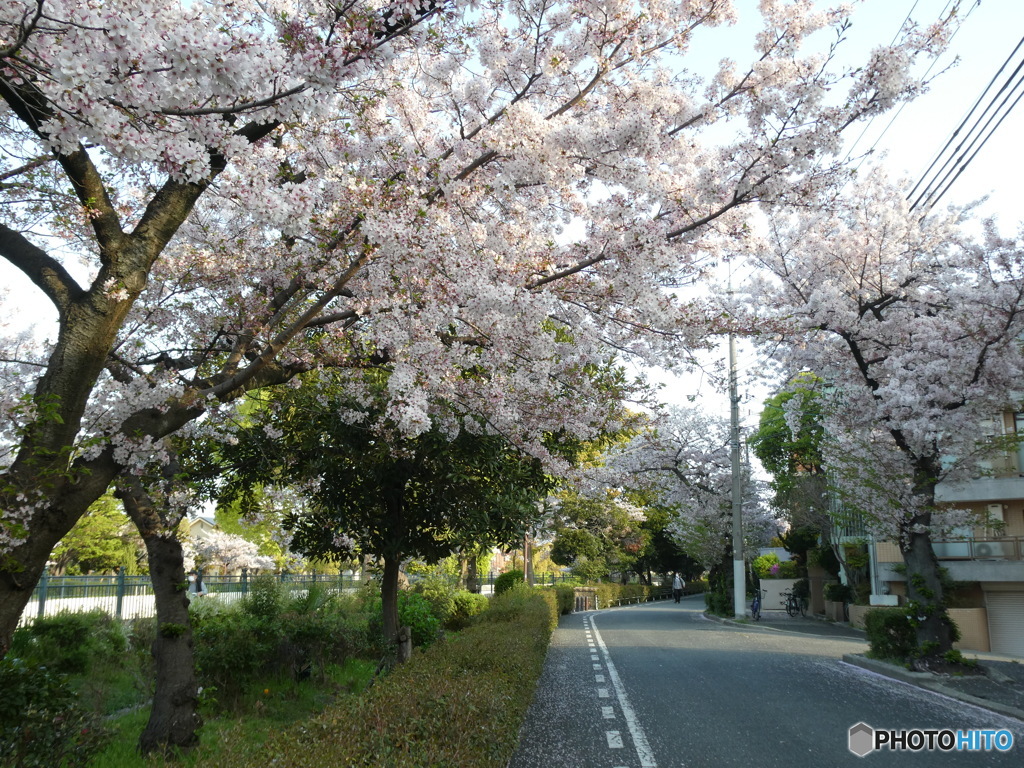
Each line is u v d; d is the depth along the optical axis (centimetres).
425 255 682
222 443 945
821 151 715
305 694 1022
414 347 716
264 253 861
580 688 1102
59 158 510
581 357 843
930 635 1351
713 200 792
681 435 3284
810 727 824
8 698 582
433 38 699
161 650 746
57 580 1255
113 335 505
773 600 3906
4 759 538
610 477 1780
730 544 3497
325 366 845
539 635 1270
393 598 1133
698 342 855
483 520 1067
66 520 487
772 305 1603
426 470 1041
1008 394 1512
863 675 1270
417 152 775
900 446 1522
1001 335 1391
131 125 450
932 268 1554
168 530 762
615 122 752
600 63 766
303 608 1359
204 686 923
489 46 779
